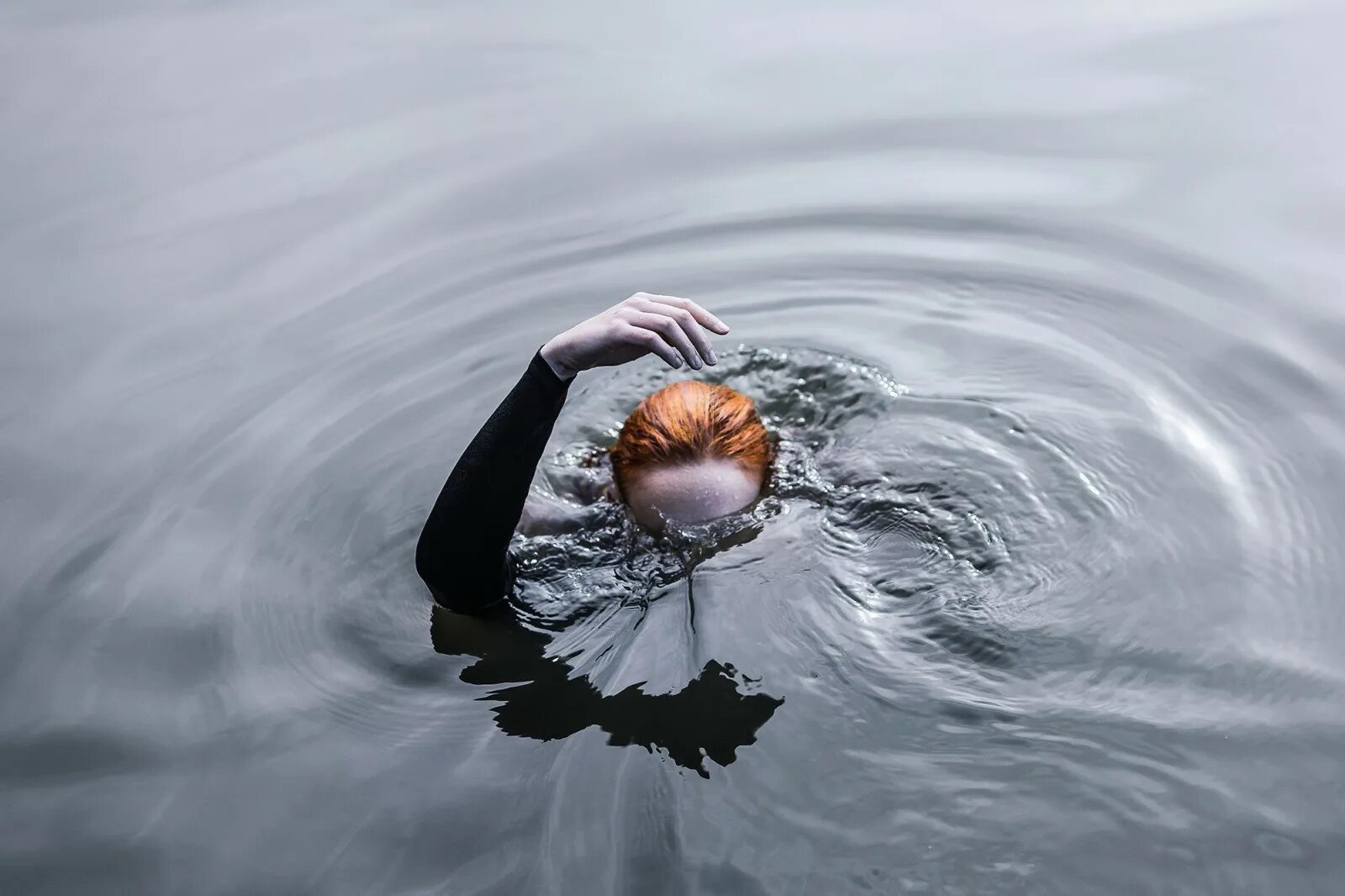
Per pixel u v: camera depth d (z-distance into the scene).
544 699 2.96
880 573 3.25
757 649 3.01
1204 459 3.71
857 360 4.41
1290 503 3.51
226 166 6.20
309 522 3.75
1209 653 2.96
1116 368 4.22
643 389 4.48
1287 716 2.77
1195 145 5.73
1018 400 4.06
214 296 5.16
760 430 3.62
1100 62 6.61
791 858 2.46
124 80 7.22
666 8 7.82
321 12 8.16
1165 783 2.59
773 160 5.90
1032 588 3.20
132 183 6.09
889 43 7.06
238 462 4.10
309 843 2.64
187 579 3.56
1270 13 6.98
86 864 2.65
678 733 2.79
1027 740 2.71
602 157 6.03
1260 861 2.41
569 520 3.55
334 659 3.19
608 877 2.47
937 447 3.82
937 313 4.70
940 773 2.63
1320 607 3.12
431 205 5.71
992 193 5.46
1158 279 4.77
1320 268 4.76
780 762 2.68
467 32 7.65
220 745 2.94
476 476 3.10
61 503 3.99
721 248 5.24
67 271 5.41
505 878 2.49
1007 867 2.42
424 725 2.92
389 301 5.02
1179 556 3.30
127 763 2.91
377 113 6.62
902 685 2.88
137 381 4.64
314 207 5.77
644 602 3.24
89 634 3.38
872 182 5.63
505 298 4.98
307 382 4.53
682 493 3.39
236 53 7.50
